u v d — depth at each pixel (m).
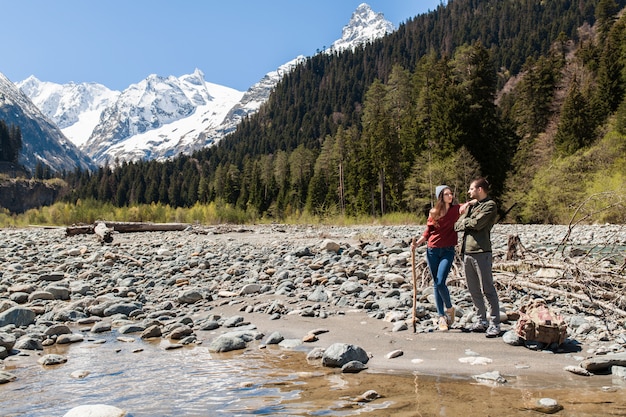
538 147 56.50
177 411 3.47
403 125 62.81
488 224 5.69
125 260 13.59
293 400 3.66
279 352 5.28
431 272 6.22
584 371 4.21
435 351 5.11
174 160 195.50
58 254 14.78
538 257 9.14
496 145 50.19
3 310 7.40
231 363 4.83
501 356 4.86
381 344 5.46
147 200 155.50
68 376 4.44
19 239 21.80
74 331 6.56
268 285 9.16
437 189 6.15
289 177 98.81
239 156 196.50
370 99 74.31
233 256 14.14
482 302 5.93
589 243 17.16
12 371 4.63
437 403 3.52
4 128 175.00
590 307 6.99
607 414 3.25
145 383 4.18
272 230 30.17
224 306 8.01
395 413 3.33
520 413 3.29
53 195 161.50
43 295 8.52
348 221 44.62
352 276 10.09
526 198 42.84
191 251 16.02
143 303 8.47
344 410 3.42
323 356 4.70
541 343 5.13
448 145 47.88
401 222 43.38
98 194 156.75
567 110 55.41
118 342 5.91
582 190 38.81
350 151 69.88
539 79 67.38
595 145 44.62
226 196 109.81
